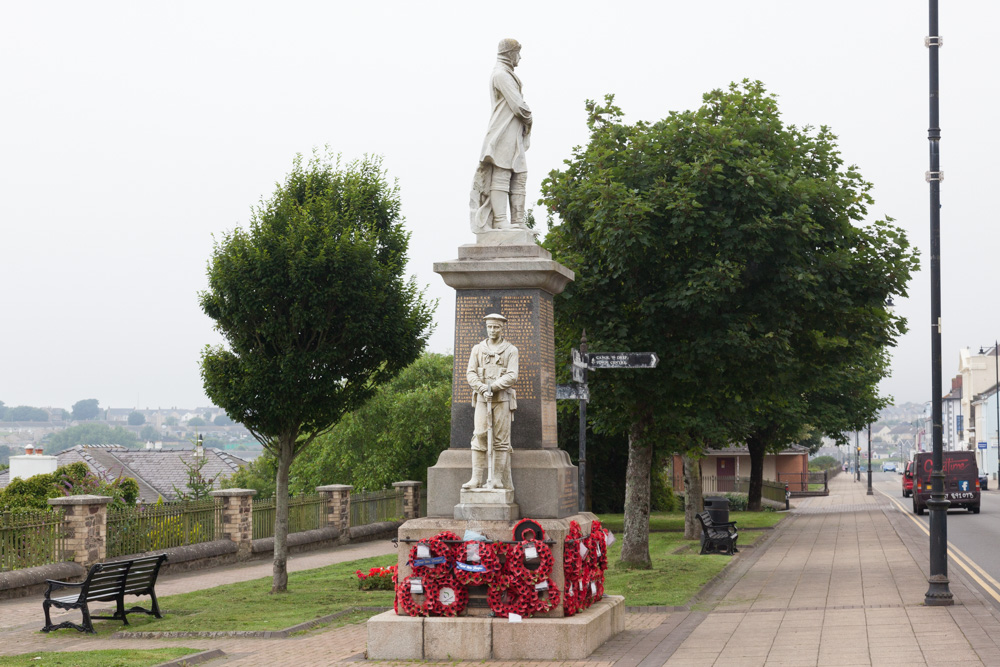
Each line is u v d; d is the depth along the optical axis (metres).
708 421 27.19
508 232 11.91
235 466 48.69
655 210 18.55
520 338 11.52
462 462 11.37
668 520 38.56
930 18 14.54
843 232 19.72
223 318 16.62
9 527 17.05
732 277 18.16
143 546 20.41
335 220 16.72
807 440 78.44
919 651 10.45
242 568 21.83
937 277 14.38
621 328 19.30
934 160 14.48
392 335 16.83
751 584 17.75
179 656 11.01
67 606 13.12
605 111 21.55
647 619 13.60
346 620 14.00
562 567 10.81
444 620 10.58
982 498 54.56
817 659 10.24
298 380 16.25
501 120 12.16
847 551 23.70
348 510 28.56
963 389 115.69
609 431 23.39
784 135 20.88
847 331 20.36
